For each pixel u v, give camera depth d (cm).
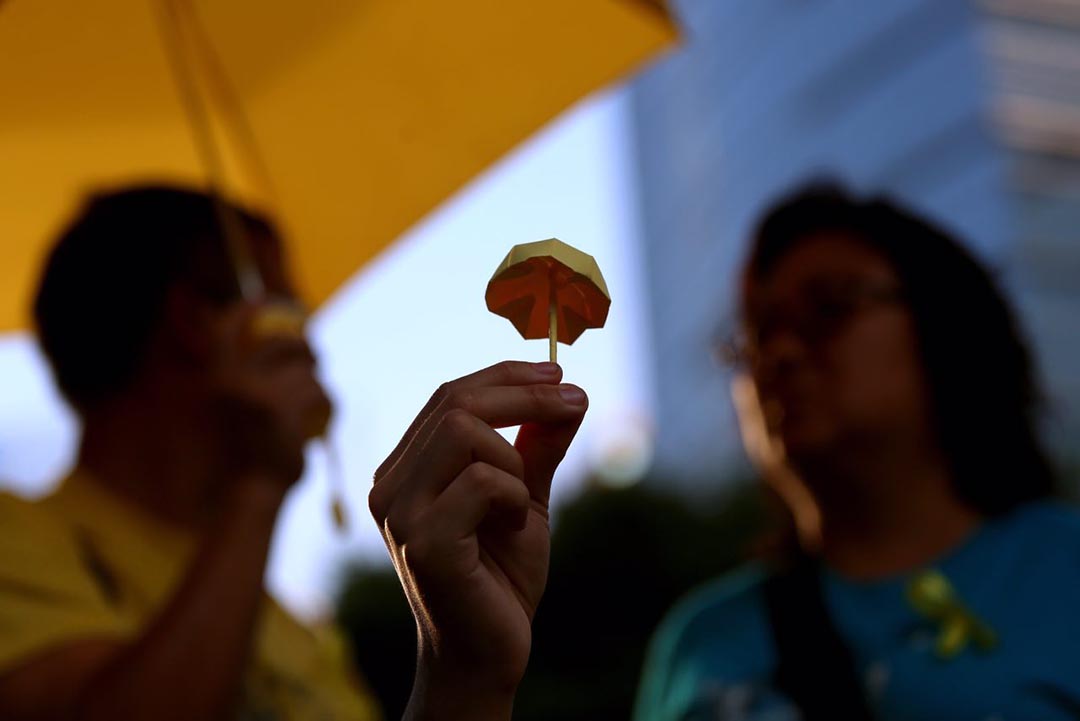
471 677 88
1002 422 198
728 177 4562
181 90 218
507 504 88
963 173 3334
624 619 1405
